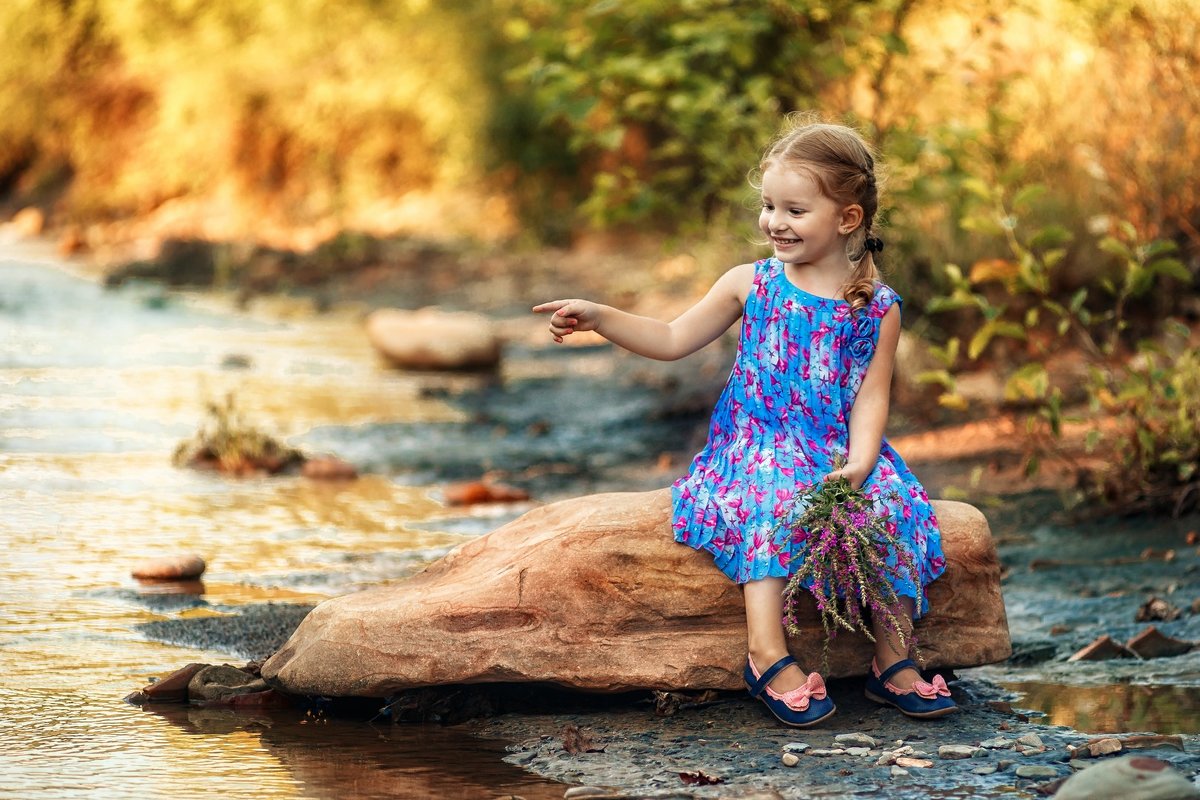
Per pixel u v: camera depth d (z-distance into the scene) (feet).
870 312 13.64
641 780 11.73
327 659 13.41
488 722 13.46
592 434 31.32
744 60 28.73
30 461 27.12
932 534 13.76
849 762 12.16
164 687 14.11
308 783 11.65
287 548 20.92
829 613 13.58
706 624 13.61
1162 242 21.13
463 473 27.27
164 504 23.93
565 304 13.78
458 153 70.49
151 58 85.51
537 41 30.66
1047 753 12.23
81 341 44.01
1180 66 27.84
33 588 18.28
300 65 79.36
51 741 12.66
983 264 21.54
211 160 80.33
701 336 14.23
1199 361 22.15
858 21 29.27
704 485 13.78
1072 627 16.69
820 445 13.65
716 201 33.58
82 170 86.94
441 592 13.71
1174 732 12.93
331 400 35.58
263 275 62.03
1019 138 30.25
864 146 13.75
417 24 74.02
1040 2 31.27
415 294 56.70
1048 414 21.38
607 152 65.87
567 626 13.44
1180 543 19.94
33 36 88.63
